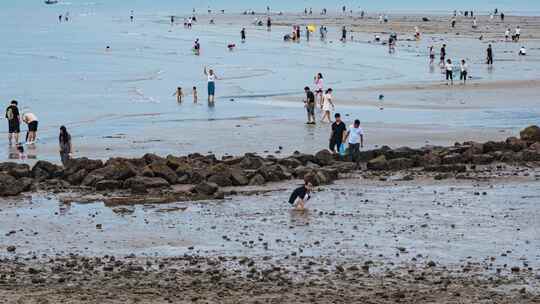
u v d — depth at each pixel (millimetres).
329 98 52875
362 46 125750
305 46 127938
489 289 20031
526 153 39094
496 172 36531
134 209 29984
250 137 46750
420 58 103375
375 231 26312
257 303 18656
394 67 92125
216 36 158375
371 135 46875
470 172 36562
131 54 119875
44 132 50375
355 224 27281
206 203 30844
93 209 30031
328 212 29094
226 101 65125
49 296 19219
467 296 19391
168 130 49844
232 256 23438
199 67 97688
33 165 39000
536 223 27203
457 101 62500
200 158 37688
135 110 60031
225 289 19922
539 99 63344
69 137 38156
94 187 33875
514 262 22625
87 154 41531
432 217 28156
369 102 62125
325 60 103312
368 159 38969
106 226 27391
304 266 22266
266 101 64688
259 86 76062
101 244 25078
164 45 137500
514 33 139625
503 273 21531
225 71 91750
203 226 27266
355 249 24125
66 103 64688
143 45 138250
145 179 33281
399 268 22078
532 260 22812
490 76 79438
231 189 33406
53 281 20766
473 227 26719
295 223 27516
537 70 85125
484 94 66438
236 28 185375
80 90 74500
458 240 25078
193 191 32312
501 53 107938
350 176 36000
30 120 46594
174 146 43906
